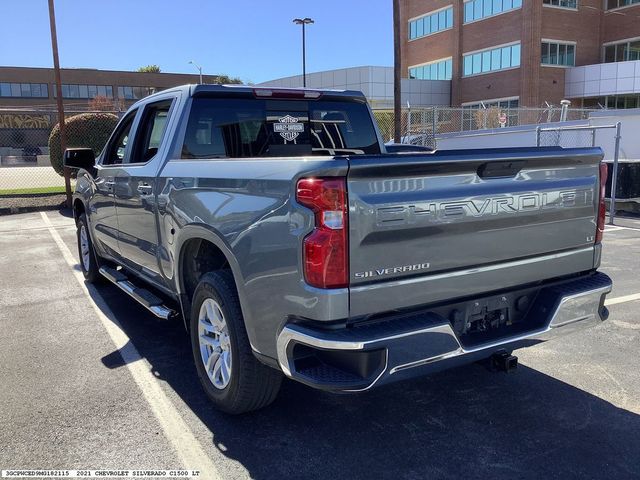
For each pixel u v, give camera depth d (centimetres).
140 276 501
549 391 397
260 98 461
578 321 353
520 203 323
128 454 319
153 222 427
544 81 4197
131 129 508
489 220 311
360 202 269
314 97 488
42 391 397
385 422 355
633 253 864
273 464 310
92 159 588
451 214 296
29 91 6994
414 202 283
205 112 435
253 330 311
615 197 1287
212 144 438
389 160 273
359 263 272
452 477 298
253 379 330
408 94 4716
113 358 458
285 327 286
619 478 297
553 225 343
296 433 342
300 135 488
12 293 656
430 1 5038
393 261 282
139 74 7400
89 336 510
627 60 4259
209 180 345
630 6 4191
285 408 373
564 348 479
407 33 5384
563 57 4269
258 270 300
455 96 4797
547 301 346
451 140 2180
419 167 282
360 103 525
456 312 316
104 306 602
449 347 295
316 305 270
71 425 350
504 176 318
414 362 283
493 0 4397
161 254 422
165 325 541
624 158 1577
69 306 603
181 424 352
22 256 870
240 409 347
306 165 273
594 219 367
